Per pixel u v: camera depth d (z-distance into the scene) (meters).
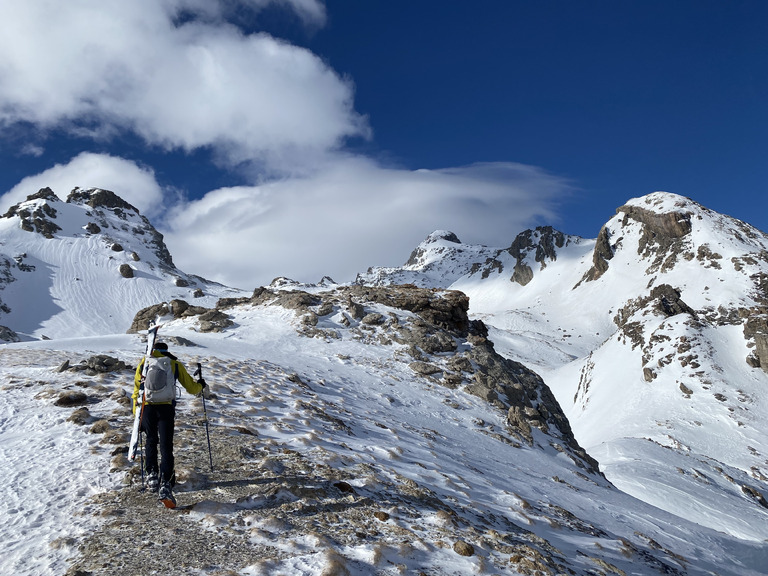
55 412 10.01
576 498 16.08
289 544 5.46
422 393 24.83
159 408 6.52
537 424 25.97
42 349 19.53
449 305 37.25
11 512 5.98
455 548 6.29
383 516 6.79
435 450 15.21
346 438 12.24
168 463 6.29
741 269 164.38
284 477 7.59
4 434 8.91
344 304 36.00
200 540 5.40
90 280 117.25
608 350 128.00
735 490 48.56
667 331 116.25
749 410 85.12
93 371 13.55
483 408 25.17
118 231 153.00
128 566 4.76
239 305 39.53
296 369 22.72
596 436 91.88
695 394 92.75
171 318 35.59
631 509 18.38
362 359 28.25
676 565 11.58
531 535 8.55
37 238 130.25
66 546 5.14
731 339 109.19
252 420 11.26
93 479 6.99
